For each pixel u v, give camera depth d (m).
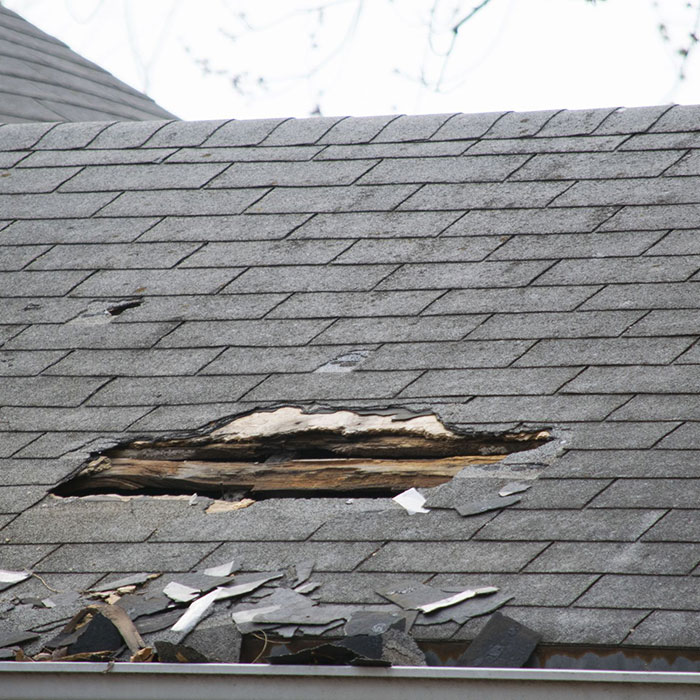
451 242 22.45
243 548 16.20
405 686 12.96
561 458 17.09
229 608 14.93
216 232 23.61
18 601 15.46
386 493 17.64
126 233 23.89
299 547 16.11
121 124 27.78
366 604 14.73
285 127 26.86
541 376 18.75
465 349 19.64
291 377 19.59
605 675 12.54
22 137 27.55
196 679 13.22
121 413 19.25
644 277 20.58
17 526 17.08
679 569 14.59
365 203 23.94
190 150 26.45
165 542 16.53
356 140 26.03
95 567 16.11
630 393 18.06
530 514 16.08
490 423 17.95
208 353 20.42
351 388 19.16
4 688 13.34
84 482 18.30
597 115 25.50
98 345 20.89
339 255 22.55
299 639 14.27
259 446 18.53
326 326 20.67
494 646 13.64
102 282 22.55
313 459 18.48
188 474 18.23
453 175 24.41
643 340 19.12
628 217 22.23
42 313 21.83
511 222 22.73
